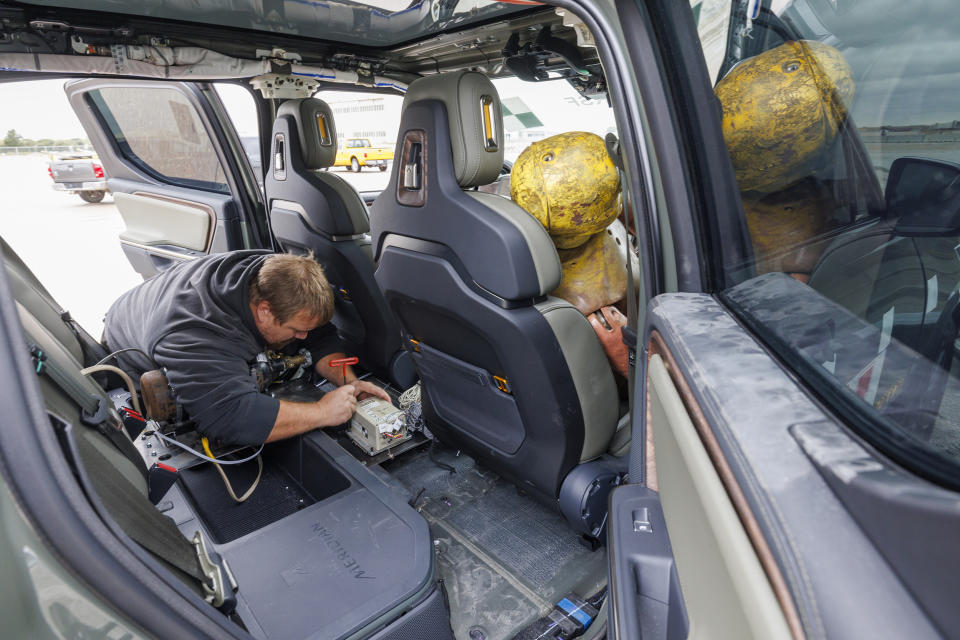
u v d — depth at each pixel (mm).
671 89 882
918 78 663
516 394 1480
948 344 497
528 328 1340
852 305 633
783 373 606
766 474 461
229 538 1526
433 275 1467
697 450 595
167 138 2678
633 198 983
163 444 1705
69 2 1413
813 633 365
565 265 1683
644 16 861
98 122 2746
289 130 2156
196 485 1650
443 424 1888
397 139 1489
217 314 1664
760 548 439
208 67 1786
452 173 1369
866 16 719
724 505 507
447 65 2396
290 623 1097
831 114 719
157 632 635
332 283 2301
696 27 808
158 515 926
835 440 471
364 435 1865
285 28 1776
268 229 2758
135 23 1578
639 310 1056
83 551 558
